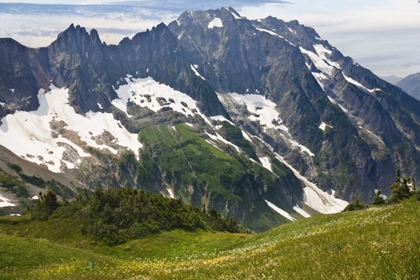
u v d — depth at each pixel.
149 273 26.36
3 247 39.47
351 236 19.89
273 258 19.67
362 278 11.77
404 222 20.64
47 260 39.12
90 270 31.73
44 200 90.62
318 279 12.75
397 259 12.73
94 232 73.62
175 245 70.94
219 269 20.75
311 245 20.80
